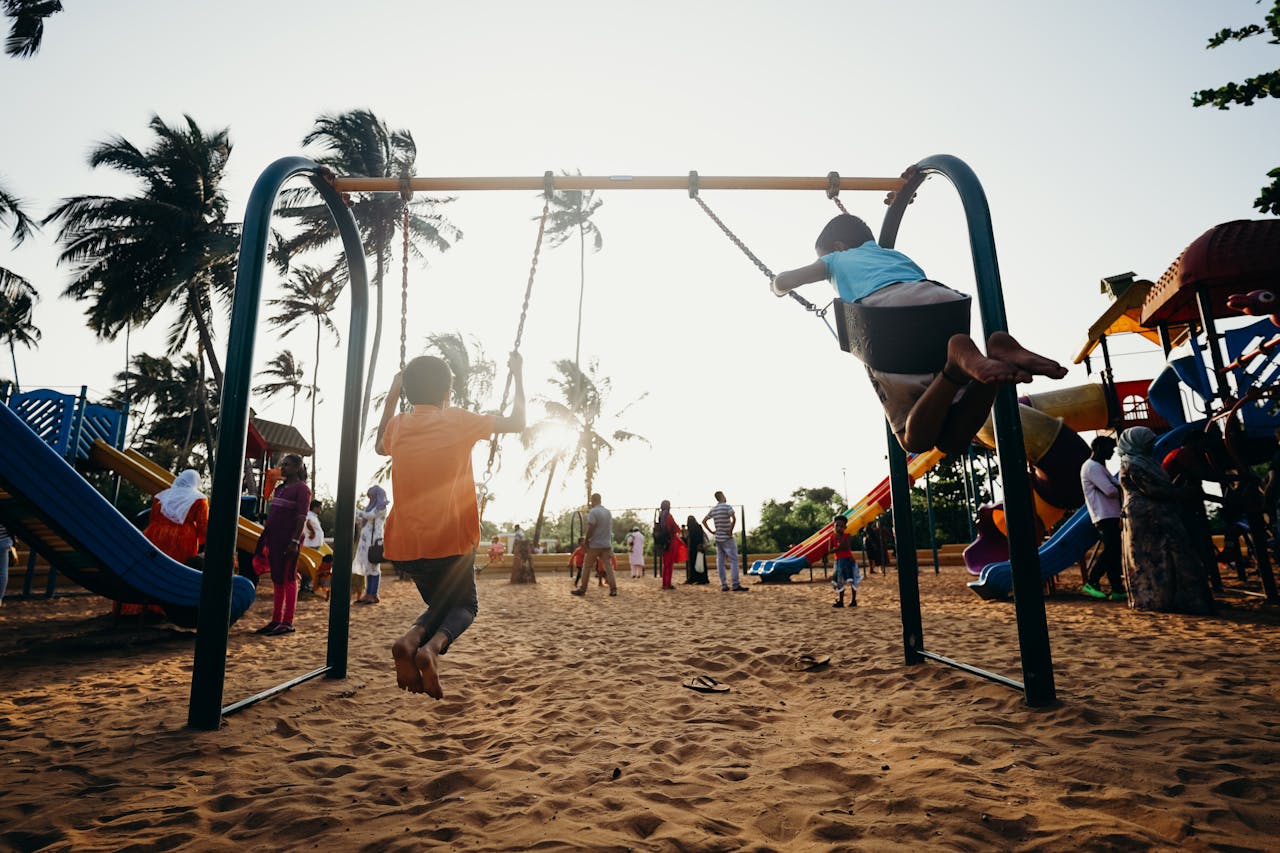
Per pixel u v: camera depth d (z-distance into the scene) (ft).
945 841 6.28
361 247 16.87
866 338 8.59
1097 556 28.30
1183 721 9.99
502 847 6.36
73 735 10.57
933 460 57.93
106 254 78.95
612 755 9.52
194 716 10.86
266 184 13.20
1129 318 41.42
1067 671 14.03
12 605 33.86
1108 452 28.78
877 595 37.55
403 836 6.67
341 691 13.79
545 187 15.42
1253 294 19.60
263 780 8.61
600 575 52.31
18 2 69.26
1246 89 22.15
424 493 9.03
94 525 18.51
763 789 7.94
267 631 22.98
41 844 6.61
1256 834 6.28
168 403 120.47
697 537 52.80
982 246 12.74
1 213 76.38
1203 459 27.22
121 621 24.52
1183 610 21.99
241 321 12.14
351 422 16.10
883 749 9.41
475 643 21.21
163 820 7.15
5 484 17.42
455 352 102.63
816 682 14.42
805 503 130.00
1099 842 6.07
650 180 15.46
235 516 11.59
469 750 10.20
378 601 36.70
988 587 30.91
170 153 81.71
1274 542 23.25
